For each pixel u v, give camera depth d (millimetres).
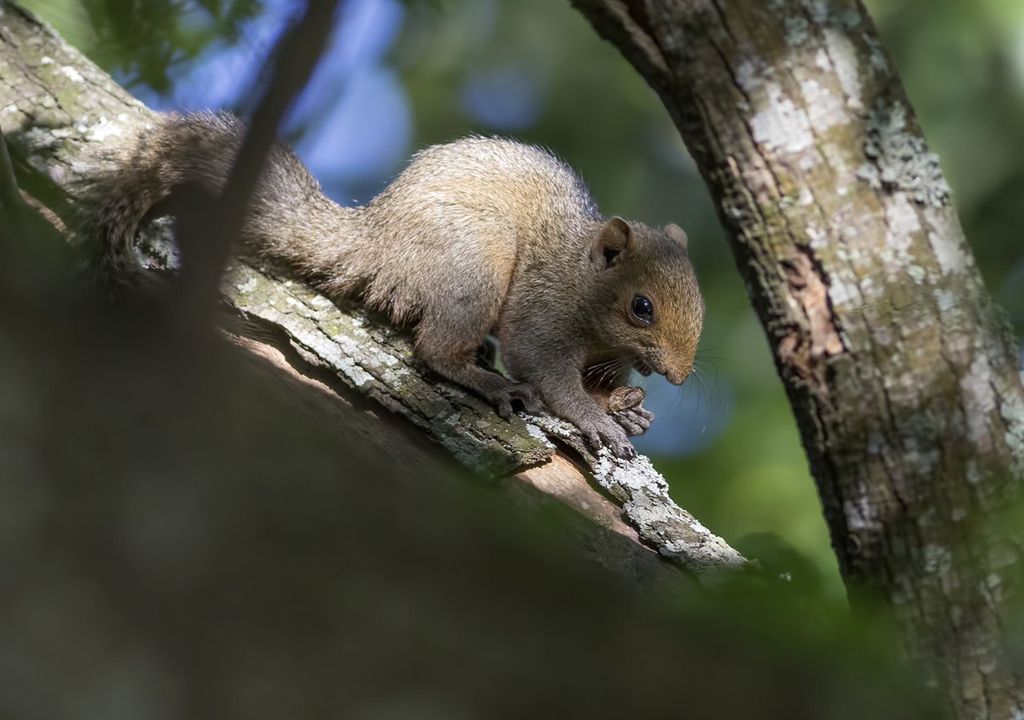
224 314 10781
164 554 2758
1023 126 16594
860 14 6738
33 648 2576
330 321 10805
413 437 10070
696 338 13602
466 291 12102
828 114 6570
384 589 2932
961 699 6453
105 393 2869
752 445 16625
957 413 6570
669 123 19797
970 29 16547
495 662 2943
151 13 9133
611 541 9453
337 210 12148
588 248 13234
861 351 6578
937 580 6547
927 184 6652
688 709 3115
